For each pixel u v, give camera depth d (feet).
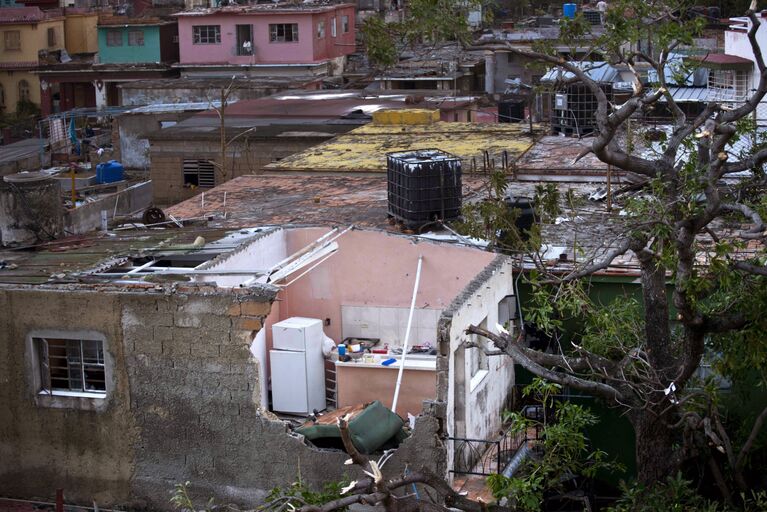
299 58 242.37
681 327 70.54
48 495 68.69
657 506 59.72
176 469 66.64
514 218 73.10
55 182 80.84
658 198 58.80
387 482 55.01
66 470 68.23
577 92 114.32
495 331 71.77
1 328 67.77
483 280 70.03
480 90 208.23
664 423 61.11
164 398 66.28
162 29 262.88
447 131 124.77
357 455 53.11
